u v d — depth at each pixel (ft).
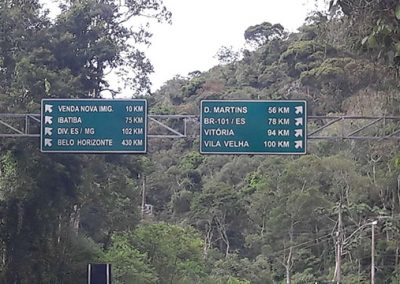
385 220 175.22
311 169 198.18
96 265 64.13
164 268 157.38
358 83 135.33
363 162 198.39
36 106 90.63
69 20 103.35
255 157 248.52
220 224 227.81
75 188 100.83
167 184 257.14
